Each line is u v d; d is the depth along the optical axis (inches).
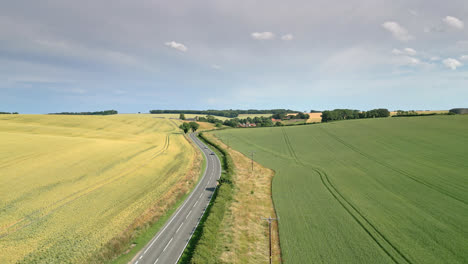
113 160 2549.2
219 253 1154.0
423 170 2220.7
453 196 1680.6
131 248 1191.6
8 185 1641.2
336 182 2132.1
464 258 1059.3
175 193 1866.4
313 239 1257.4
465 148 2736.2
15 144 2549.2
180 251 1173.7
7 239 1123.9
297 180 2261.3
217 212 1513.3
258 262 1097.4
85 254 1075.9
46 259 1025.5
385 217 1462.8
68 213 1407.5
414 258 1073.5
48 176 1883.6
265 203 1766.7
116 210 1503.4
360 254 1119.0
